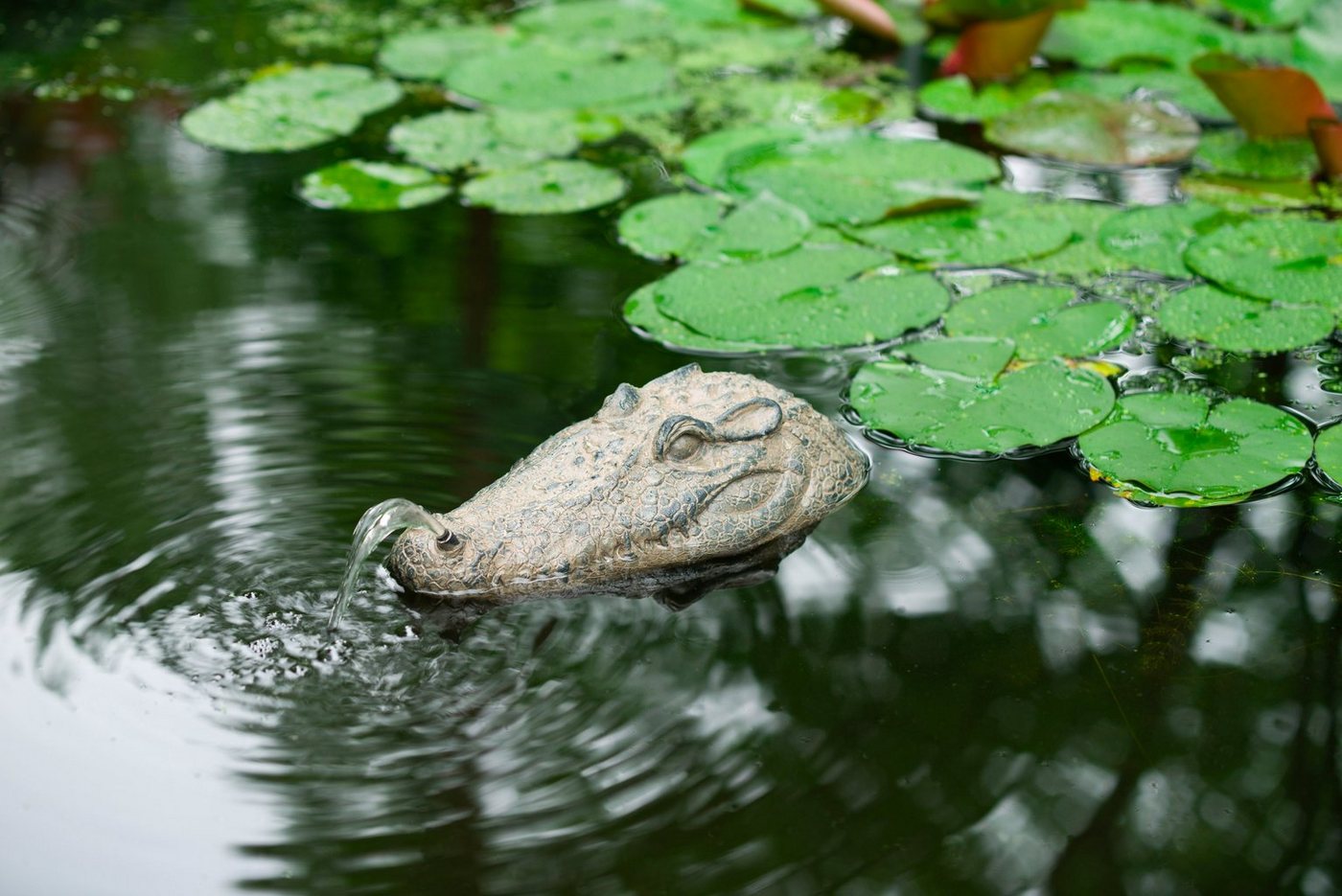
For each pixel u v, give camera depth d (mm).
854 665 4211
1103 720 3977
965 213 7332
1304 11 9500
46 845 3477
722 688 4102
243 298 6598
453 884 3395
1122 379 5875
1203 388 5789
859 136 8312
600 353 6102
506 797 3674
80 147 8406
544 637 4336
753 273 6684
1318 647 4270
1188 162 8086
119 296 6617
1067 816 3625
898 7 10711
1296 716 3980
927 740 3895
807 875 3432
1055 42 9711
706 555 4789
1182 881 3424
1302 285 6398
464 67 9516
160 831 3537
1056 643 4305
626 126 8758
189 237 7270
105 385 5770
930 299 6395
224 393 5715
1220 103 8305
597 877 3424
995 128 8430
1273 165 7965
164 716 3932
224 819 3584
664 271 6902
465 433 5422
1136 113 8430
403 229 7371
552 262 7012
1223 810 3648
